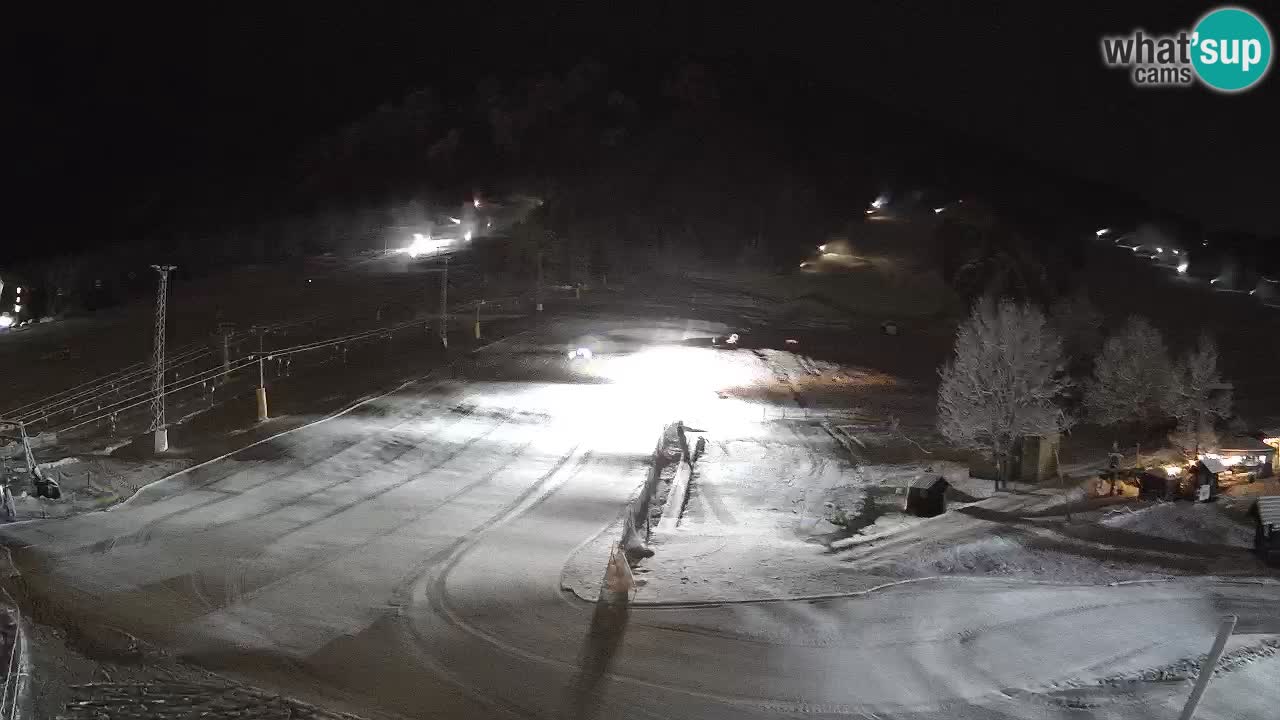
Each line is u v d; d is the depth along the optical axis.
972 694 14.04
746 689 14.16
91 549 21.50
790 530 27.00
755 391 58.16
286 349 63.81
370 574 20.06
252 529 23.98
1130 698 13.92
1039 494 31.66
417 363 57.50
